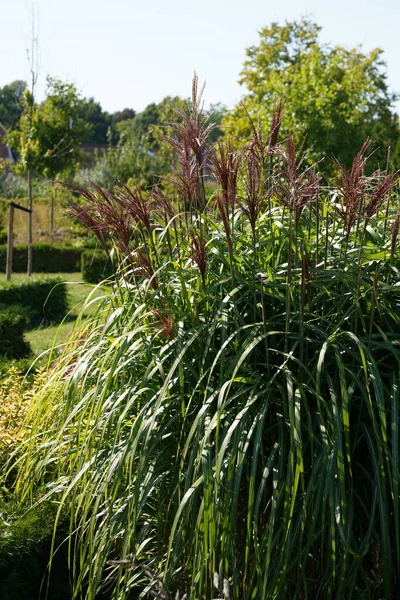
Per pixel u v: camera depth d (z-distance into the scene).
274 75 21.44
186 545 3.15
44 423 4.15
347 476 3.20
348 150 18.64
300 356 3.19
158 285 3.77
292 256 3.69
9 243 18.22
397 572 3.18
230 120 25.44
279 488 3.00
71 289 22.09
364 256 3.49
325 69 20.44
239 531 3.35
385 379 3.43
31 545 3.88
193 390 3.27
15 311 11.55
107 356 3.43
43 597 3.99
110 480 3.42
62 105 26.33
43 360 7.60
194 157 3.71
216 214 4.25
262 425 2.96
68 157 27.05
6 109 74.81
